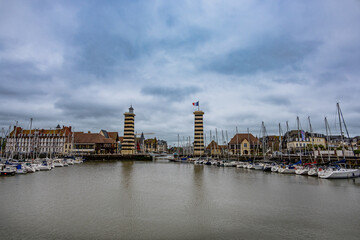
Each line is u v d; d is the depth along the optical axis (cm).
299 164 6988
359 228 2139
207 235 1962
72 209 2664
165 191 3794
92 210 2631
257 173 6744
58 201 3030
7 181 4625
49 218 2348
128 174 6328
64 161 9112
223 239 1888
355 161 6272
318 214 2548
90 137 15538
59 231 2019
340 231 2069
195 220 2330
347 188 4119
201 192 3731
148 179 5303
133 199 3184
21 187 3969
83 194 3478
